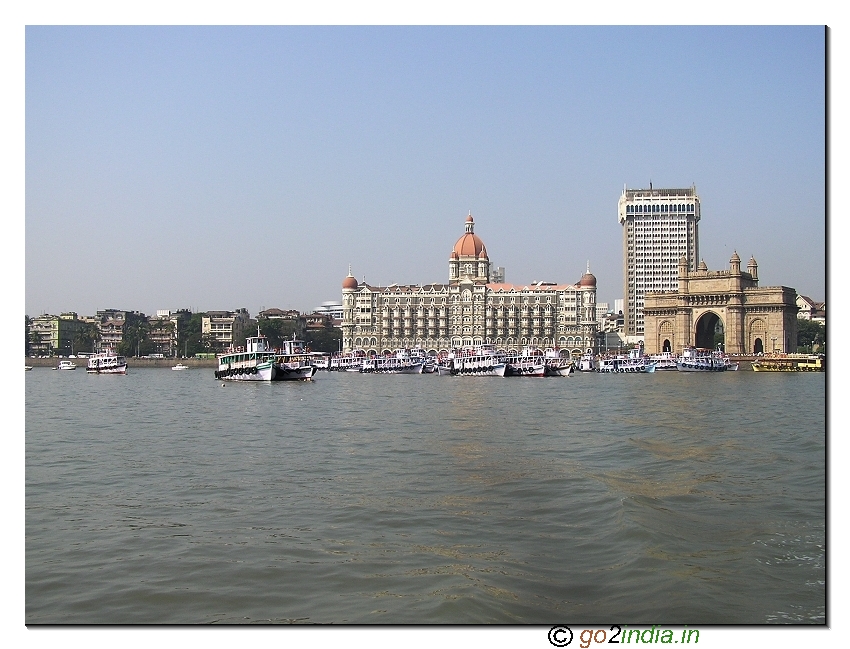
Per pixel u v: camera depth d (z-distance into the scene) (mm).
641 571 24281
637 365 198125
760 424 63844
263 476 40062
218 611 21750
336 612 21453
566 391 114625
